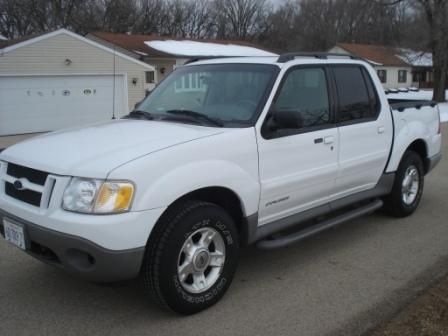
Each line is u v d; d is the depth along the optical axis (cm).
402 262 478
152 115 461
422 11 3278
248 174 398
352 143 500
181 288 360
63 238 327
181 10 5712
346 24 6450
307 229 465
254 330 354
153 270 347
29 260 481
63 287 423
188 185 352
